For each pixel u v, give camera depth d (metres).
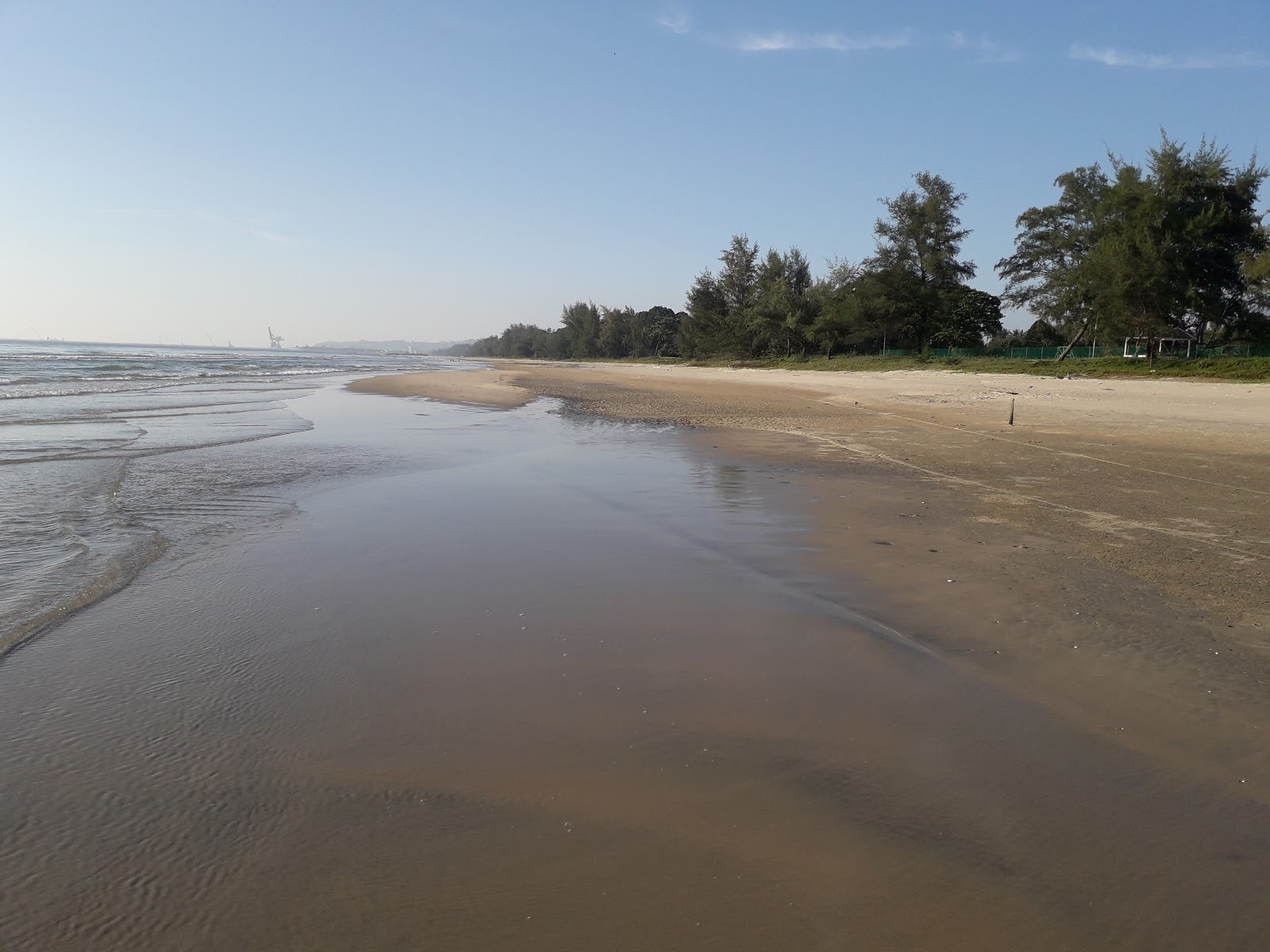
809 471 12.18
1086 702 4.28
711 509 9.23
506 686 4.42
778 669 4.69
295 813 3.21
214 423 18.73
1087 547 7.54
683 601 5.90
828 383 43.12
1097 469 12.54
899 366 54.59
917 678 4.57
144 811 3.22
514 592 6.07
